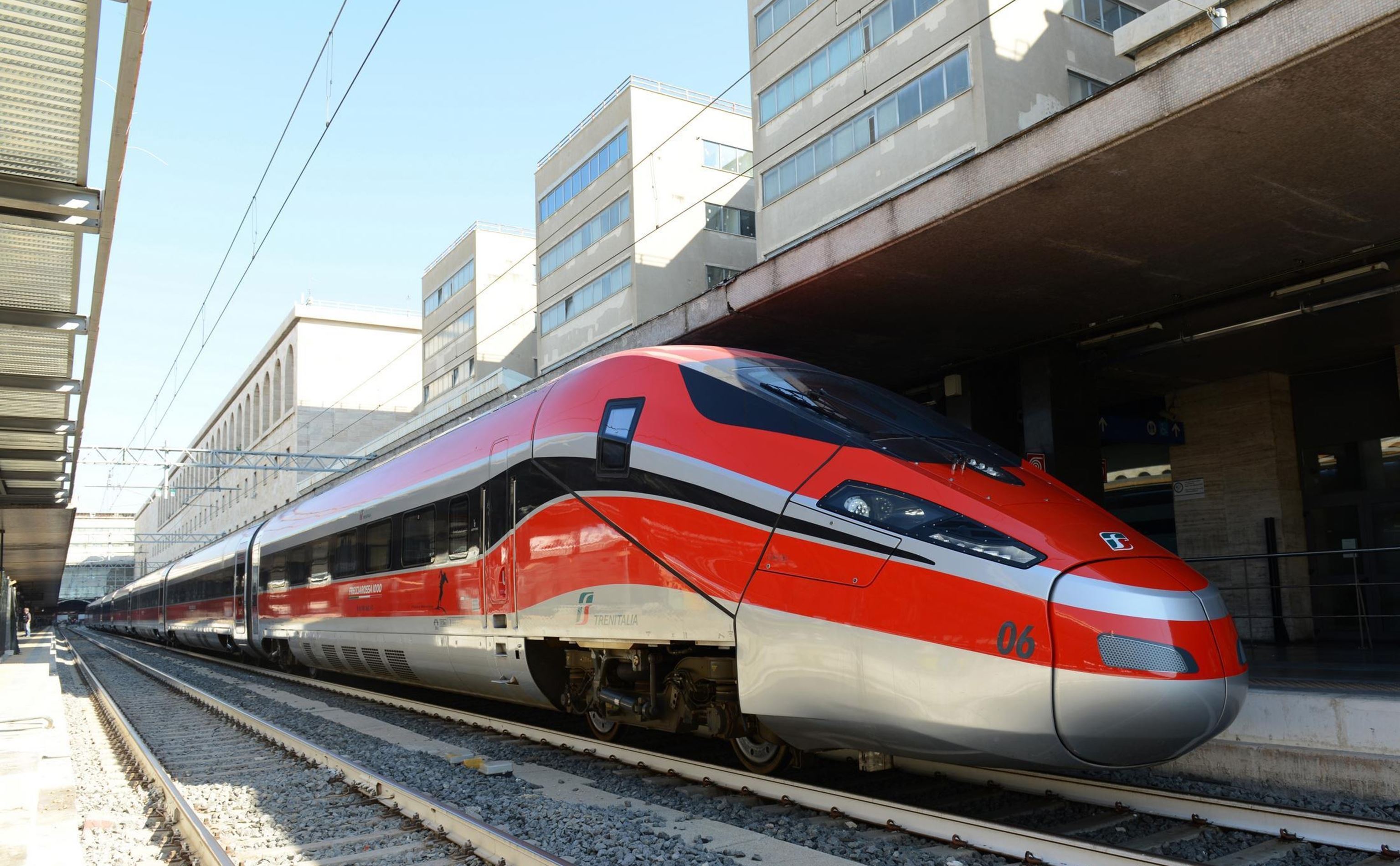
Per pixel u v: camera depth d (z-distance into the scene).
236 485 76.00
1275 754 6.43
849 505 5.79
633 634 6.89
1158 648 4.86
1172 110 6.77
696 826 5.51
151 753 8.90
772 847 5.05
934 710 5.18
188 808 6.04
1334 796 6.06
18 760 7.98
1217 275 9.93
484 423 9.73
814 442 6.20
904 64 21.06
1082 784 5.90
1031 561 5.12
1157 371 13.72
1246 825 5.16
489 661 8.91
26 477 24.34
